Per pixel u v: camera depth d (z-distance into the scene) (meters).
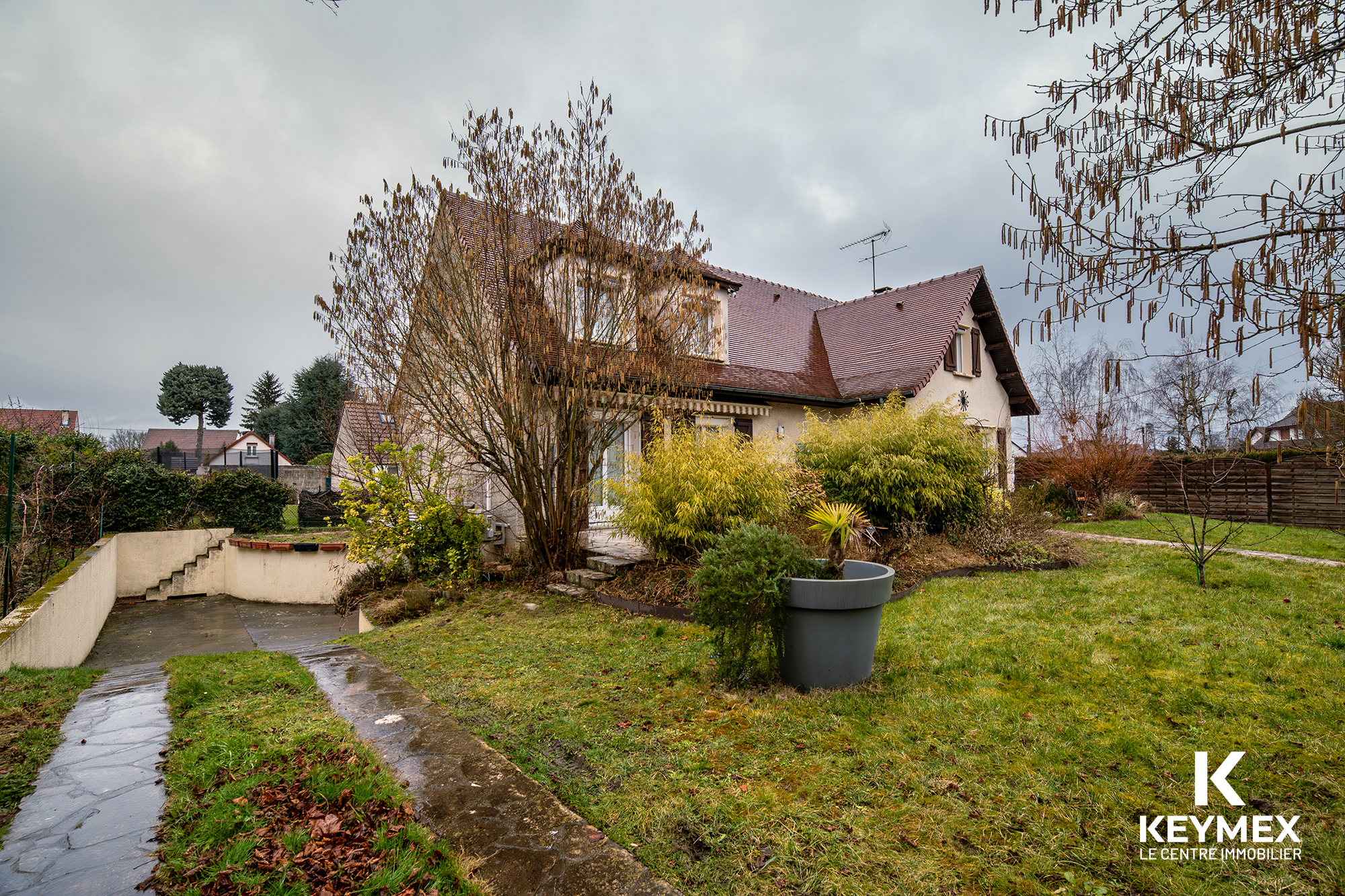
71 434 14.36
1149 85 2.92
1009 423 20.38
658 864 2.91
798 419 15.55
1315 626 6.38
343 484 11.17
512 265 9.37
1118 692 4.82
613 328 9.85
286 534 16.92
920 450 10.83
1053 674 5.29
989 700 4.72
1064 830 3.07
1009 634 6.48
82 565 9.81
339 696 5.56
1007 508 11.90
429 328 9.67
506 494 12.12
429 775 3.88
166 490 15.82
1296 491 15.36
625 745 4.22
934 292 17.92
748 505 8.91
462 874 2.79
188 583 15.05
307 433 42.44
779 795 3.48
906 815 3.25
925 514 11.00
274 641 10.23
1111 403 22.31
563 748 4.27
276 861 2.91
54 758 4.27
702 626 7.30
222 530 16.27
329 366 43.38
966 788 3.48
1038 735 4.12
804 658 4.99
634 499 9.22
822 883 2.72
